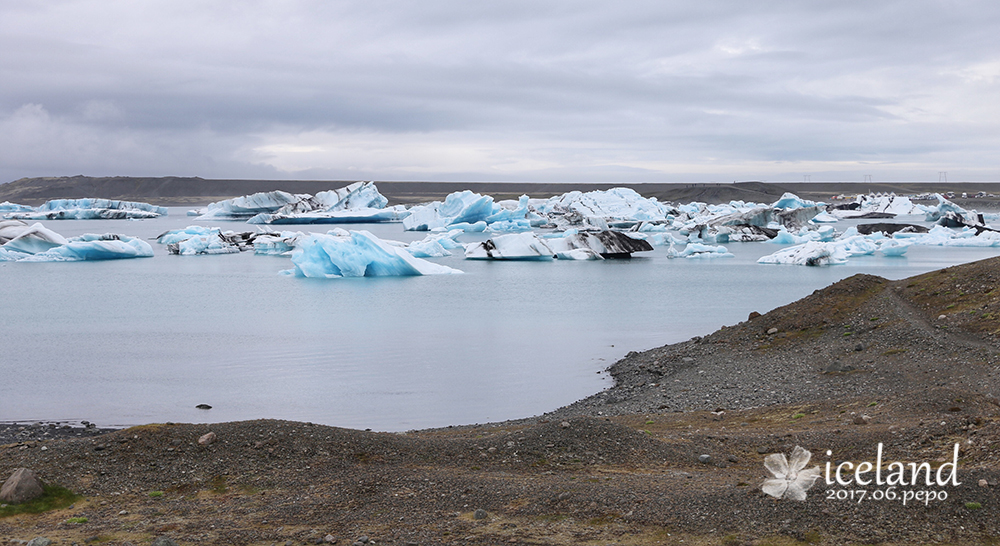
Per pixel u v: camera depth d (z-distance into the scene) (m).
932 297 33.66
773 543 11.29
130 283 79.56
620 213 174.75
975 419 15.95
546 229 171.12
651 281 77.88
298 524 12.92
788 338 33.03
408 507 13.60
